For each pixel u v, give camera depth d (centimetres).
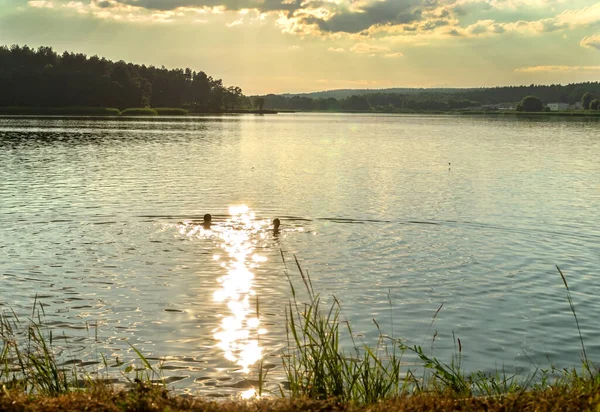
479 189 3472
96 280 1639
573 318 1406
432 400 768
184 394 1005
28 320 1342
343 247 2048
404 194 3253
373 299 1527
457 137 9369
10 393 758
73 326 1314
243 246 2039
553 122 17662
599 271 1791
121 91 17988
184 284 1619
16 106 16712
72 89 17175
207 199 2991
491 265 1848
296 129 11838
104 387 804
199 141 7562
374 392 871
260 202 2928
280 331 1303
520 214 2684
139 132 9206
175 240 2106
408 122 17712
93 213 2572
